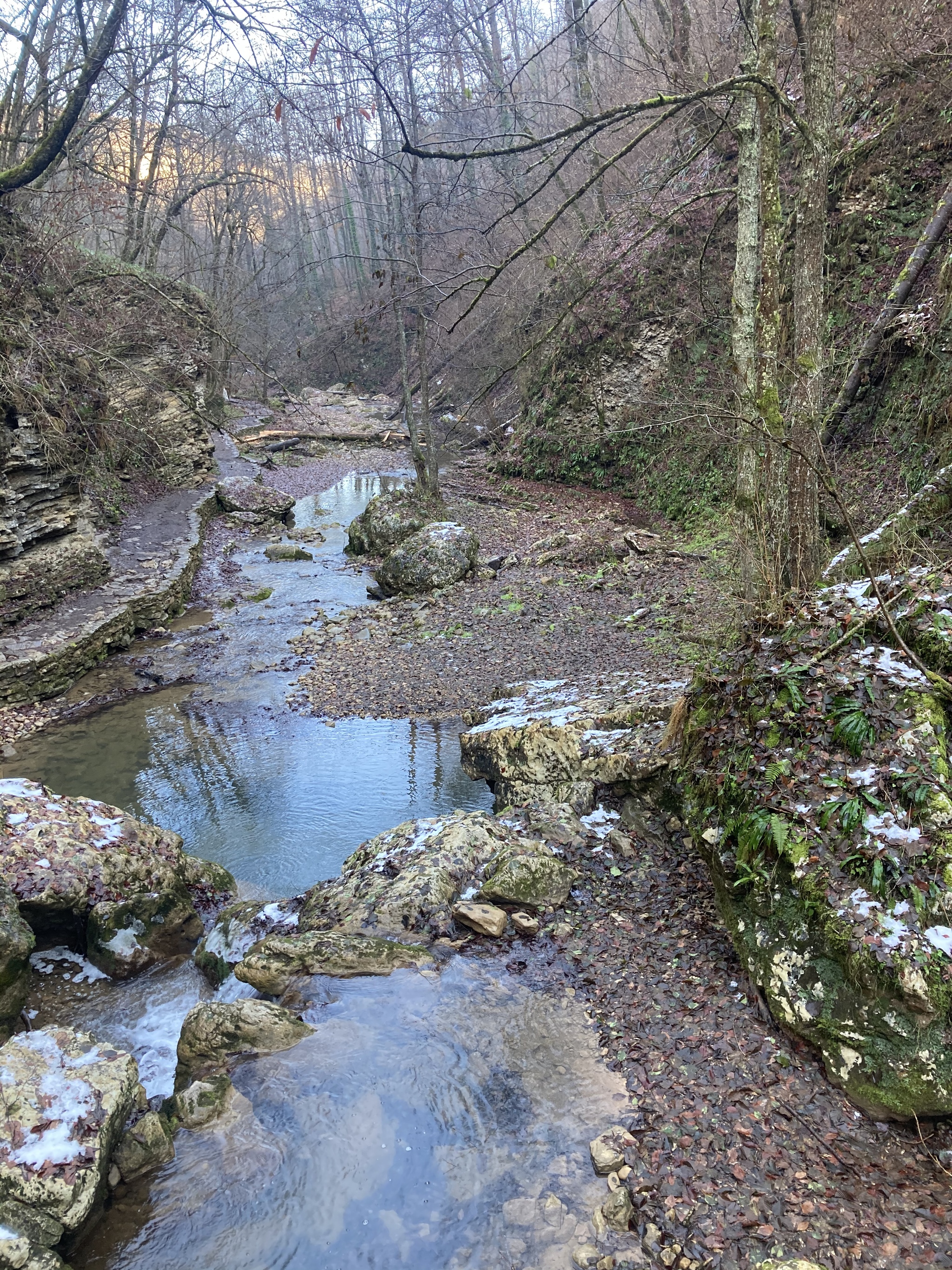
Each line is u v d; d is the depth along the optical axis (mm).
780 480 7105
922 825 3873
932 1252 2967
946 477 6441
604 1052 4055
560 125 15422
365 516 17734
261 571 16531
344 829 7277
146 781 8336
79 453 14703
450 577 14359
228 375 26344
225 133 22156
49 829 5730
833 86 6934
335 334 35125
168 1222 3371
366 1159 3596
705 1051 3973
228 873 6543
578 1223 3215
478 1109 3795
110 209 16922
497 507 20219
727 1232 3102
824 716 4480
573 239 21781
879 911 3691
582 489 21047
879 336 12148
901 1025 3508
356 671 11156
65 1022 4930
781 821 4215
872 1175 3299
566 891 5336
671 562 14312
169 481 20297
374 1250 3203
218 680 11102
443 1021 4340
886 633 4750
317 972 4727
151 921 5602
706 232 18438
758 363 7309
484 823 5930
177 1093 3988
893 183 13953
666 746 5809
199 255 30438
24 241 14297
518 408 24938
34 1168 3232
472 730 7590
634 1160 3426
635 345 19891
